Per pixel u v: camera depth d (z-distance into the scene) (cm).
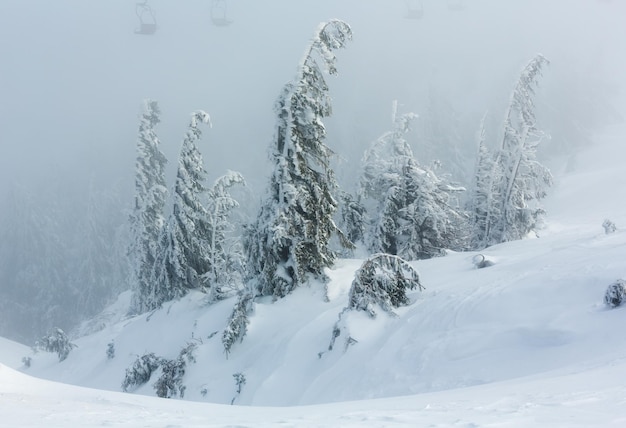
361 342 1438
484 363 1096
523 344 1101
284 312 1956
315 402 1311
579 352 963
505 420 399
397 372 1228
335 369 1401
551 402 482
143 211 3534
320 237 2045
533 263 1506
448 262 2038
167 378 1934
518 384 710
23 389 834
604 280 1169
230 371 1792
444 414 472
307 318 1823
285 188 1955
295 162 1941
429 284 1756
